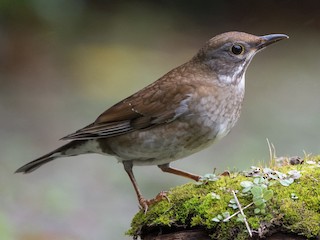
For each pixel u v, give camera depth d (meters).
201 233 6.24
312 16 24.55
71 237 11.92
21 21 21.03
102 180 14.16
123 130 7.78
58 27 21.86
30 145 15.60
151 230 6.57
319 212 6.03
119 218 12.71
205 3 26.20
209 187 6.56
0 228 11.21
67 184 13.84
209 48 7.81
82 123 16.94
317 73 20.75
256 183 6.36
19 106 17.95
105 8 25.02
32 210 12.84
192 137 7.57
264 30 24.34
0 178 13.83
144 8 25.47
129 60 21.38
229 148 15.29
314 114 17.33
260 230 5.91
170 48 22.84
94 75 20.14
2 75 19.81
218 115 7.57
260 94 18.97
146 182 13.74
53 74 20.05
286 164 7.04
